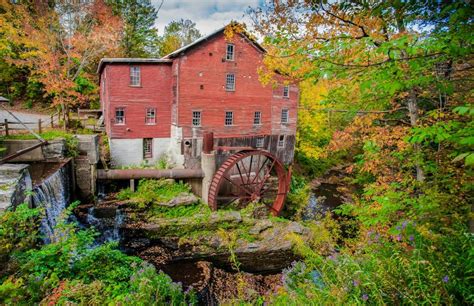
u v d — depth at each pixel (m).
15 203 8.47
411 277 3.11
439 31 2.81
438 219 4.41
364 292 3.51
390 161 6.84
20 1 19.59
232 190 20.75
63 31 20.28
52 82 18.25
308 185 24.45
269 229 15.59
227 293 11.09
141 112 19.58
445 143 5.00
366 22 3.84
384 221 4.95
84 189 15.82
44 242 9.93
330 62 3.46
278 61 5.37
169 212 15.98
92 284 5.56
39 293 4.80
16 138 13.95
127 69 18.78
